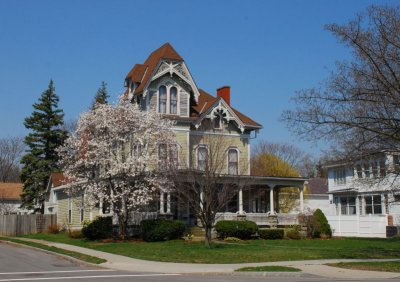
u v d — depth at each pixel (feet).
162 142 108.78
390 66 65.77
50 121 170.40
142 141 106.32
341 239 118.11
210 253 77.51
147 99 129.70
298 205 169.48
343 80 67.97
